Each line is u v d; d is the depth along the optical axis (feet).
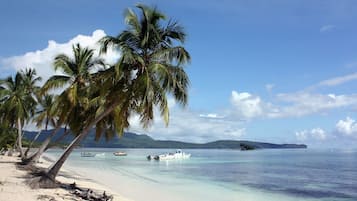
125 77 67.10
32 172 85.87
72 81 93.30
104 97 70.54
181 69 65.57
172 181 122.11
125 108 67.97
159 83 63.41
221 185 114.83
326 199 90.17
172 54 65.16
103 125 89.71
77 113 93.81
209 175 151.64
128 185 100.68
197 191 96.27
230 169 190.60
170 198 80.38
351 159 328.90
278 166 221.05
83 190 67.15
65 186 69.05
